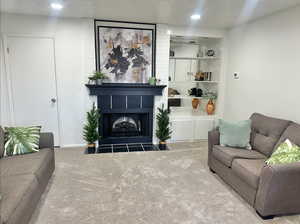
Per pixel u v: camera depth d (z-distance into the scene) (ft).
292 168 6.48
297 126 8.25
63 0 9.29
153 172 10.15
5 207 5.11
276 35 10.44
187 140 15.28
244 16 11.30
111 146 13.99
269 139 8.93
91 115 12.67
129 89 13.50
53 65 12.66
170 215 7.00
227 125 9.99
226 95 15.10
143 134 14.97
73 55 12.74
